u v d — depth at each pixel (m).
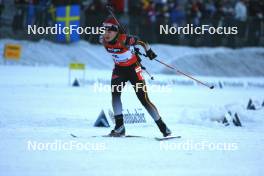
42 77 64.56
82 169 20.16
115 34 26.84
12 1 79.31
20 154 22.70
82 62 80.31
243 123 35.50
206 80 74.00
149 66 84.62
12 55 72.19
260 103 46.91
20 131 28.84
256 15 96.88
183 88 63.12
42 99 45.19
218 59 93.19
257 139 28.48
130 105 42.44
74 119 34.31
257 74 94.62
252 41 98.56
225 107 38.59
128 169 20.38
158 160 22.25
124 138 27.36
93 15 83.12
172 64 86.19
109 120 34.00
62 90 53.59
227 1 96.62
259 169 21.05
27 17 79.56
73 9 80.88
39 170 19.83
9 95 47.16
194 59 90.50
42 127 30.95
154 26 88.25
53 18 80.12
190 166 21.31
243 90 65.44
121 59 27.20
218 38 95.56
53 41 82.69
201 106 44.84
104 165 20.97
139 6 86.06
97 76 68.56
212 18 92.94
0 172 19.31
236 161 22.58
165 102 47.03
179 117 36.53
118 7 82.25
